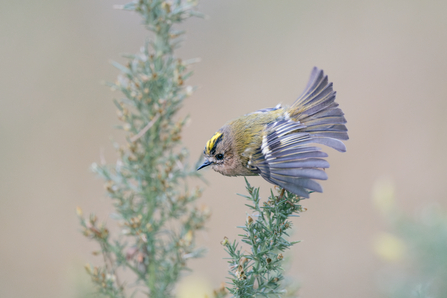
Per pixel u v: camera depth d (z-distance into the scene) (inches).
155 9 245.9
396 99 572.1
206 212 237.1
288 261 226.4
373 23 638.5
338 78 596.7
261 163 258.5
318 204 505.0
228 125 301.6
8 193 489.1
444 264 225.3
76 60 567.2
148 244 227.6
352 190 510.9
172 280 230.2
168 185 230.5
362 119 563.2
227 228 476.1
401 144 538.3
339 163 531.2
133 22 608.7
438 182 504.4
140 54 244.7
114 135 533.0
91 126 536.7
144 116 243.6
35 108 537.0
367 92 581.6
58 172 508.1
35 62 562.3
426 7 628.1
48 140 525.0
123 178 238.2
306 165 215.9
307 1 656.4
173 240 233.5
